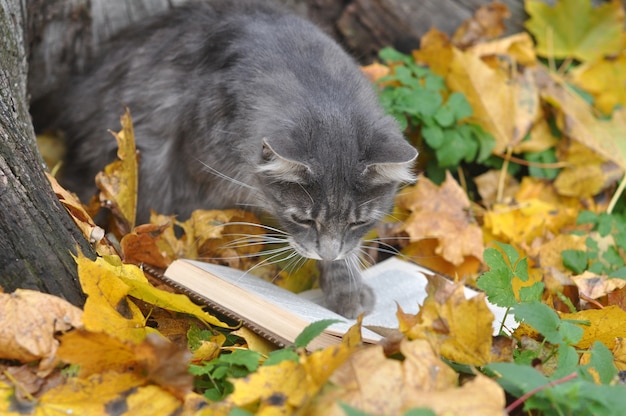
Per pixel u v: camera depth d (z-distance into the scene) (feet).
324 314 2.78
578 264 3.28
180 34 3.43
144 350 2.37
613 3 4.12
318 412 2.29
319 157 2.85
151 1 3.76
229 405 2.35
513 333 2.69
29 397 2.37
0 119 2.69
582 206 3.77
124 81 3.49
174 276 2.78
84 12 3.68
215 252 3.18
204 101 3.20
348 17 4.00
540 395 2.36
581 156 3.79
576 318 2.70
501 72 3.86
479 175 3.83
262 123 2.97
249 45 3.21
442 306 2.55
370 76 3.65
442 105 3.67
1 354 2.43
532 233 3.49
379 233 3.44
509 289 2.66
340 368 2.36
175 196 3.39
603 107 4.12
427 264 3.42
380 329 2.76
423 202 3.46
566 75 4.15
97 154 3.51
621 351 2.67
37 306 2.46
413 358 2.40
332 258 2.93
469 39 4.05
